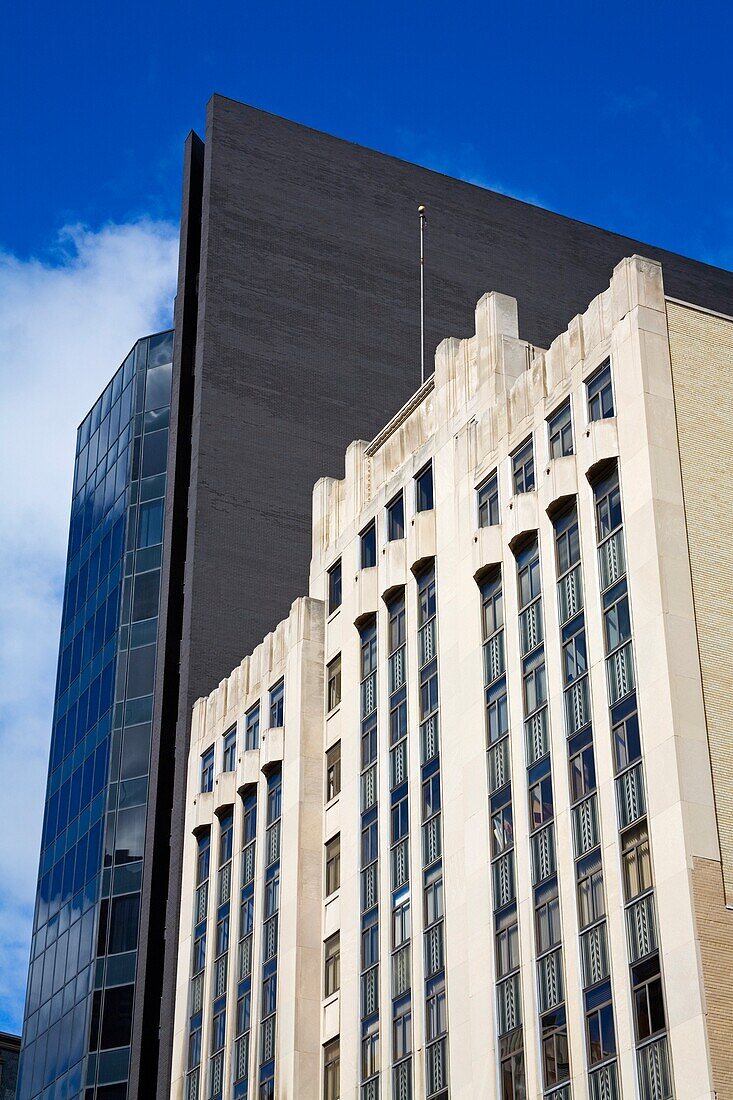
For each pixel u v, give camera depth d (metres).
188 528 81.62
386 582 60.59
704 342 49.97
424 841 54.16
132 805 79.31
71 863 82.25
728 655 44.81
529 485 52.97
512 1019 46.50
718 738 43.28
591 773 45.84
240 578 79.88
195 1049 65.88
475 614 53.81
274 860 63.41
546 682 49.12
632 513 47.03
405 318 90.88
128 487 88.06
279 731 65.56
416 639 58.06
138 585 84.75
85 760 84.06
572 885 45.28
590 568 48.31
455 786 52.69
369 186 93.88
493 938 48.38
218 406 83.56
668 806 42.19
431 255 93.50
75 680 88.56
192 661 77.06
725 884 41.16
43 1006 80.31
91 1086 72.88
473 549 54.69
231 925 65.56
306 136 93.62
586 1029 43.03
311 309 88.50
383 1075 52.66
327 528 67.88
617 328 50.28
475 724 52.16
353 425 86.38
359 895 57.59
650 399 48.06
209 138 90.81
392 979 53.88
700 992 39.31
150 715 81.06
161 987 74.25
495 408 56.22
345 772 60.84
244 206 89.56
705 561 46.03
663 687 43.66
